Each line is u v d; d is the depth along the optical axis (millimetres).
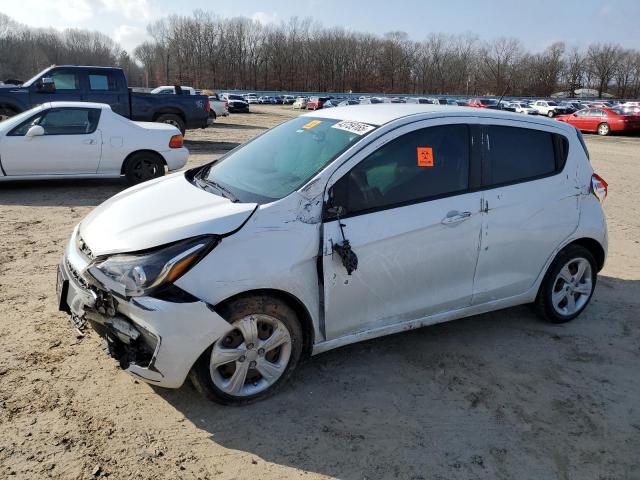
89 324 3357
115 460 2799
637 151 20516
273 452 2930
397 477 2801
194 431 3053
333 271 3334
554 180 4273
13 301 4539
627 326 4652
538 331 4488
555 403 3496
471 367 3873
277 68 104312
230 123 28891
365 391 3516
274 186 3496
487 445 3070
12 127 8648
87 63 113938
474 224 3846
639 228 8117
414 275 3664
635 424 3324
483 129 3990
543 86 84750
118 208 3605
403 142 3654
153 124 9953
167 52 103750
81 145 8992
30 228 6824
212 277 2979
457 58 96125
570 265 4535
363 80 103125
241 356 3170
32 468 2709
